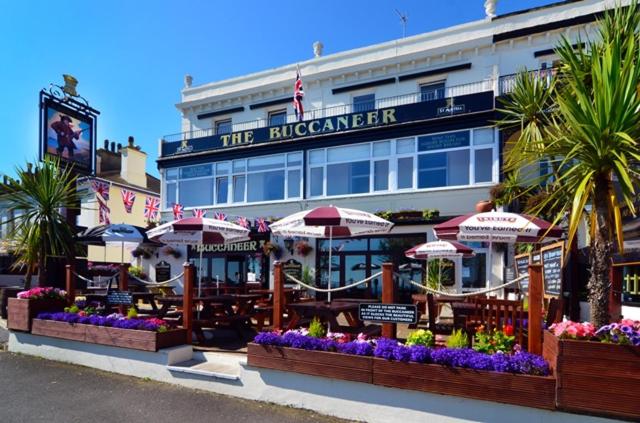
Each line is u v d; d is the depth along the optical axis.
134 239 10.96
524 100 8.48
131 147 27.95
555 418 3.99
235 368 6.14
